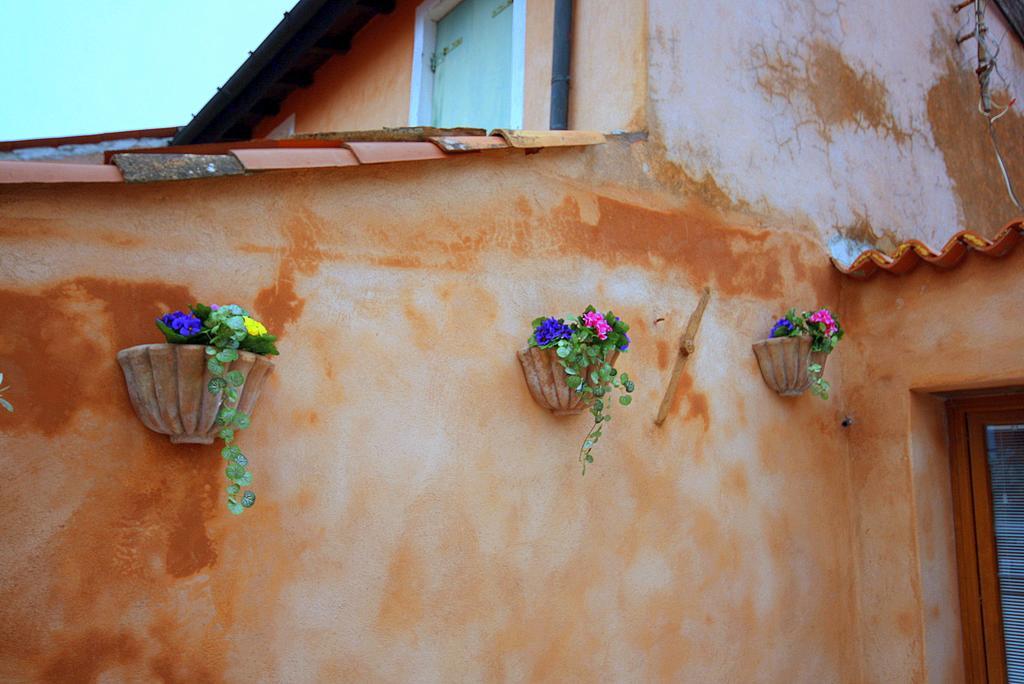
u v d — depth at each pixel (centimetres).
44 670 265
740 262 490
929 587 474
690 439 446
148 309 298
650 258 448
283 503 317
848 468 512
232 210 322
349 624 324
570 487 395
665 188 464
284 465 319
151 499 290
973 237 447
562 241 414
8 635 261
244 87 756
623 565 408
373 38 757
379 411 344
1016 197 761
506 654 363
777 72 545
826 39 587
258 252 325
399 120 698
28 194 282
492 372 379
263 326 303
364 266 350
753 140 517
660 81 475
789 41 559
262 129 936
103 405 285
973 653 482
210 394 280
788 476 484
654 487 426
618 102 479
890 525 487
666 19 486
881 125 617
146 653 283
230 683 297
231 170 310
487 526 365
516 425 382
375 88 741
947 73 705
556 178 418
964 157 703
